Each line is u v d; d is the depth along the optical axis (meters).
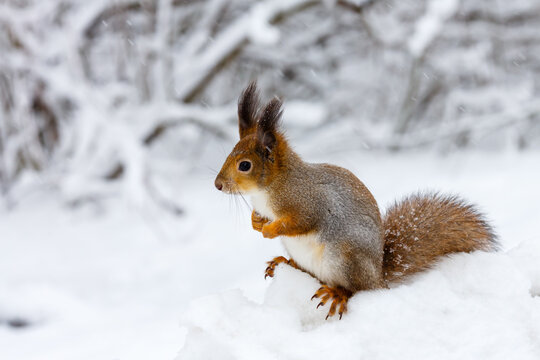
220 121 12.29
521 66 15.28
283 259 4.04
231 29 12.65
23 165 12.34
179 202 11.23
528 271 3.52
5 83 11.84
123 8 12.28
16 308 7.74
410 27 13.84
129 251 9.99
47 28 12.03
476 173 11.86
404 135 14.92
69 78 11.40
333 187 3.77
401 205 4.18
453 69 14.55
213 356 3.00
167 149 14.42
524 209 8.13
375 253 3.62
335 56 15.79
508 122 13.45
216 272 8.59
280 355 2.87
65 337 6.56
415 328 3.07
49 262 9.51
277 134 4.01
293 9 12.12
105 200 12.68
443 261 3.68
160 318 6.73
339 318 3.39
